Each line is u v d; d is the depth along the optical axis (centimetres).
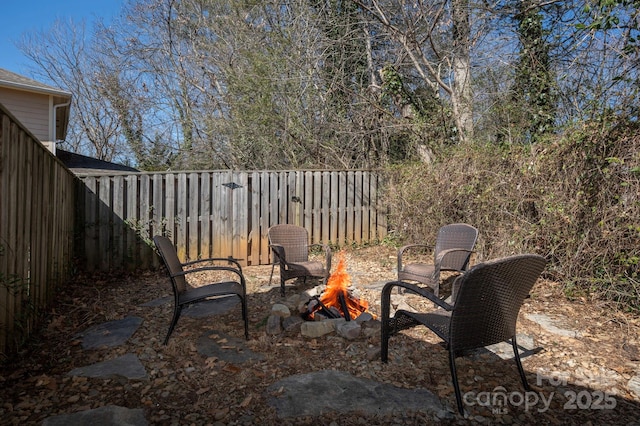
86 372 260
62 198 460
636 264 356
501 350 290
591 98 450
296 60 945
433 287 387
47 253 383
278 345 300
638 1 393
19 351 289
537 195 457
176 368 265
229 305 405
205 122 1174
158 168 1560
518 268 223
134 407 219
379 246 738
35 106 879
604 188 383
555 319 351
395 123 846
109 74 1681
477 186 558
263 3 1041
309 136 940
